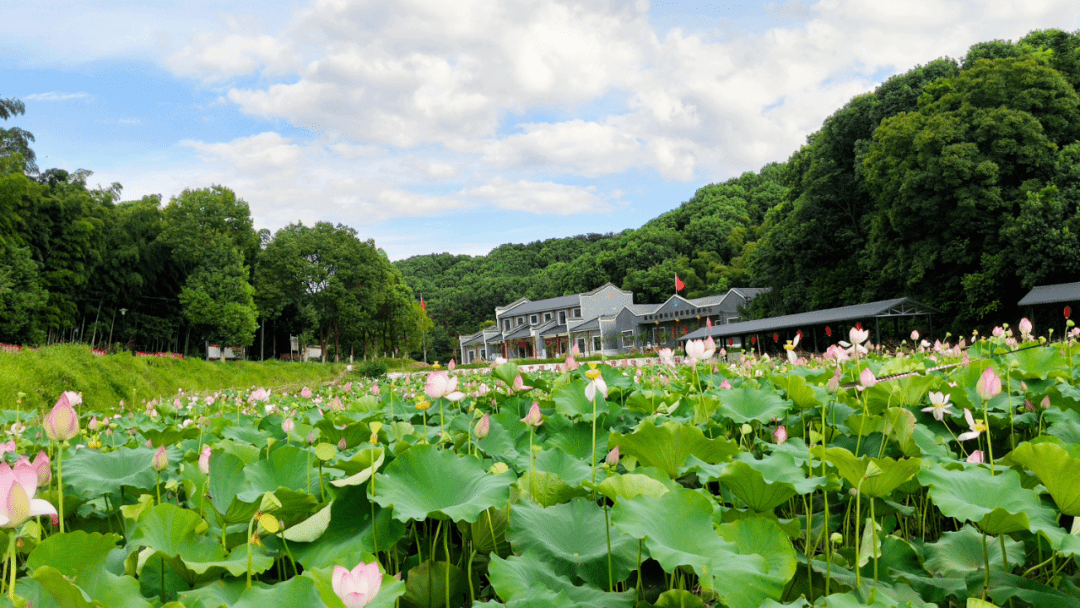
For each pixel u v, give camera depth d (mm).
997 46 32250
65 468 2811
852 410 3775
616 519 1841
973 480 2145
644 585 2225
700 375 5508
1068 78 29547
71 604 1469
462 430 3844
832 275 34625
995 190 25609
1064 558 2203
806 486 2092
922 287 29594
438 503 2264
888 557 2213
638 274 78250
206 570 1883
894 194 29297
